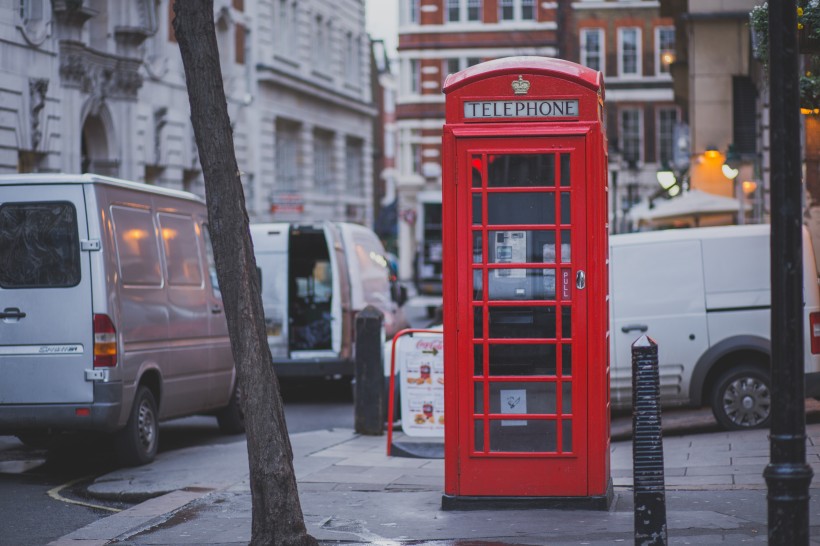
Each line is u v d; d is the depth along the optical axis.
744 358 13.06
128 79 32.19
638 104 57.06
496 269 8.52
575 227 8.42
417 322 39.78
